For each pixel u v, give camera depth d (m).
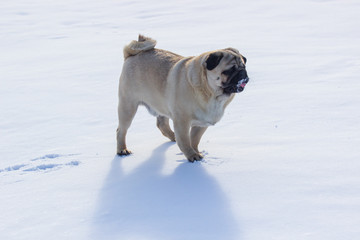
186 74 6.14
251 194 4.98
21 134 8.27
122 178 5.86
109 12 27.05
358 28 17.53
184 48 15.35
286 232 4.12
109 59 14.80
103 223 4.63
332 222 4.21
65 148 7.38
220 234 4.19
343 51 13.53
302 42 15.61
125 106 7.08
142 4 29.58
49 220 4.79
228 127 7.75
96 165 6.45
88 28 22.09
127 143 7.56
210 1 28.61
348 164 5.54
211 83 5.95
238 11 24.36
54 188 5.67
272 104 8.86
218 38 17.09
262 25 19.77
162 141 7.53
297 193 4.88
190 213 4.68
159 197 5.16
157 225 4.48
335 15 20.98
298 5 24.88
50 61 15.21
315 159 5.79
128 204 5.04
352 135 6.68
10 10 28.69
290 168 5.57
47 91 11.37
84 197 5.32
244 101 9.24
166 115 6.81
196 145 6.65
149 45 7.15
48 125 8.76
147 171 6.04
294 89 9.84
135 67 6.98
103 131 8.27
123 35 19.66
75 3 31.67
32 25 23.44
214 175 5.62
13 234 4.54
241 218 4.46
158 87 6.64
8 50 17.83
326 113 7.94
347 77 10.50
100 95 10.82
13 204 5.27
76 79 12.45
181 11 25.73
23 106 10.16
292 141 6.64
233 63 5.77
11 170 6.52
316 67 11.76
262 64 12.58
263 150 6.36
